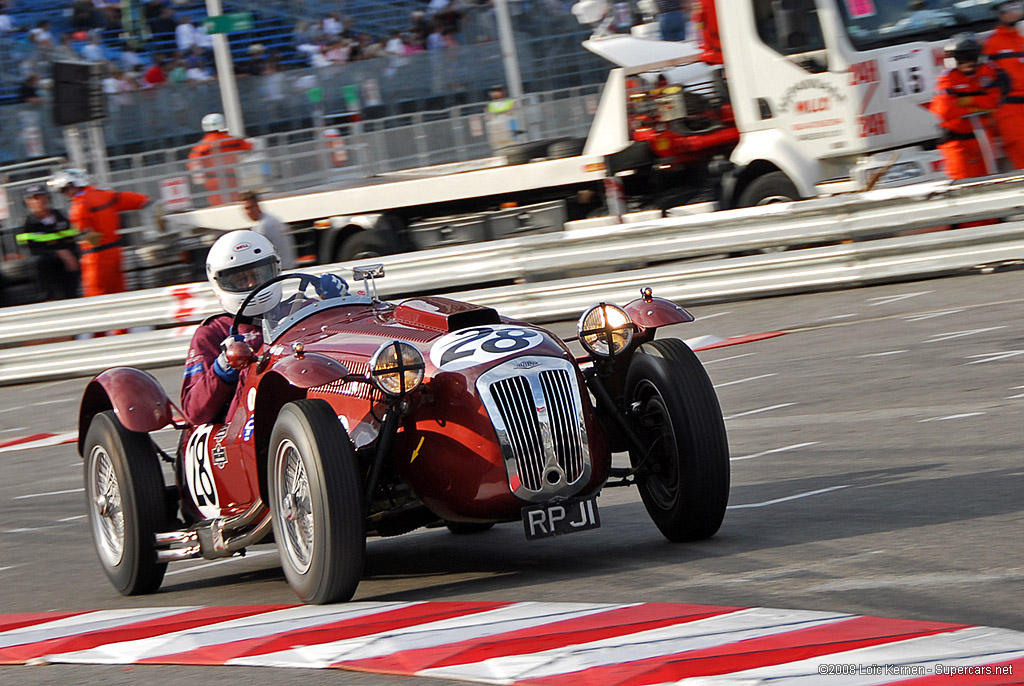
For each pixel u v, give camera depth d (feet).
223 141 102.17
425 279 87.66
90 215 96.43
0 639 31.53
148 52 150.41
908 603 25.23
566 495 30.73
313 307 36.50
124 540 37.22
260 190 101.04
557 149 95.55
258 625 29.43
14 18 148.56
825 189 82.23
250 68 147.02
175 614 32.53
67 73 104.78
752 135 83.66
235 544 34.50
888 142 79.66
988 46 79.36
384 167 103.65
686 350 33.17
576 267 85.61
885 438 44.39
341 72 137.08
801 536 32.58
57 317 93.09
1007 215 77.87
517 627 26.35
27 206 106.52
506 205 96.07
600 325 33.78
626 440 33.78
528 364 31.07
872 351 61.11
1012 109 79.46
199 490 38.40
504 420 30.30
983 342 58.44
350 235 98.73
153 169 102.06
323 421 30.01
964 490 35.35
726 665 22.02
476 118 103.96
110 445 37.37
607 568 31.89
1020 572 26.53
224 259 36.91
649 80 89.76
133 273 98.63
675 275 83.41
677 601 27.53
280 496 31.45
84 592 38.73
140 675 26.40
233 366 33.94
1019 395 47.32
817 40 79.82
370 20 157.38
